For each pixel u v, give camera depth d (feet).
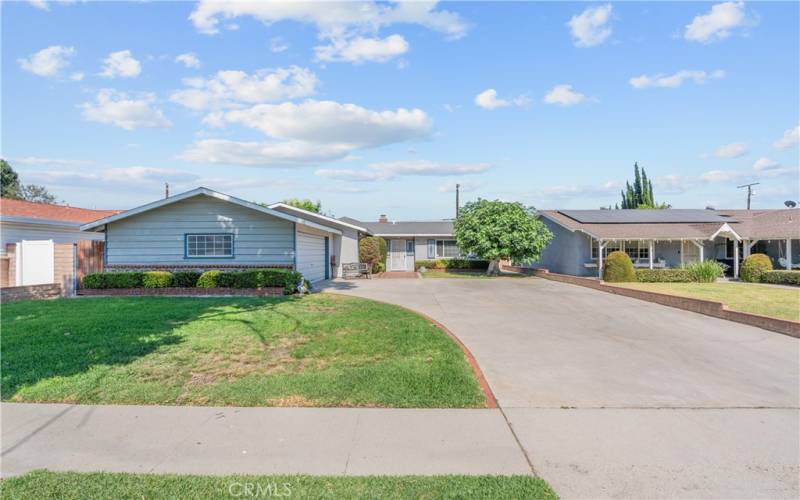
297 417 15.24
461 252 87.81
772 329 31.14
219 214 53.16
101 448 13.03
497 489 10.87
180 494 10.60
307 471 11.76
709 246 79.77
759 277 61.93
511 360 22.81
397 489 10.84
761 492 11.02
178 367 20.13
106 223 52.49
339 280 72.33
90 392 17.12
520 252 80.84
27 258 48.39
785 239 67.82
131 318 31.04
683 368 21.93
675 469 12.07
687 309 39.73
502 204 83.35
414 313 34.65
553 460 12.48
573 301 45.21
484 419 15.29
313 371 19.84
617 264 62.95
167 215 53.21
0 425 14.53
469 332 29.55
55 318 30.94
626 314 37.47
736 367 22.31
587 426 14.84
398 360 21.56
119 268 53.21
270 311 34.86
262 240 53.11
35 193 156.35
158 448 13.03
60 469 11.84
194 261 53.21
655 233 72.28
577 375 20.45
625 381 19.70
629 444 13.55
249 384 18.07
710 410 16.48
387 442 13.47
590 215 83.97
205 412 15.62
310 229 63.57
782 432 14.58
